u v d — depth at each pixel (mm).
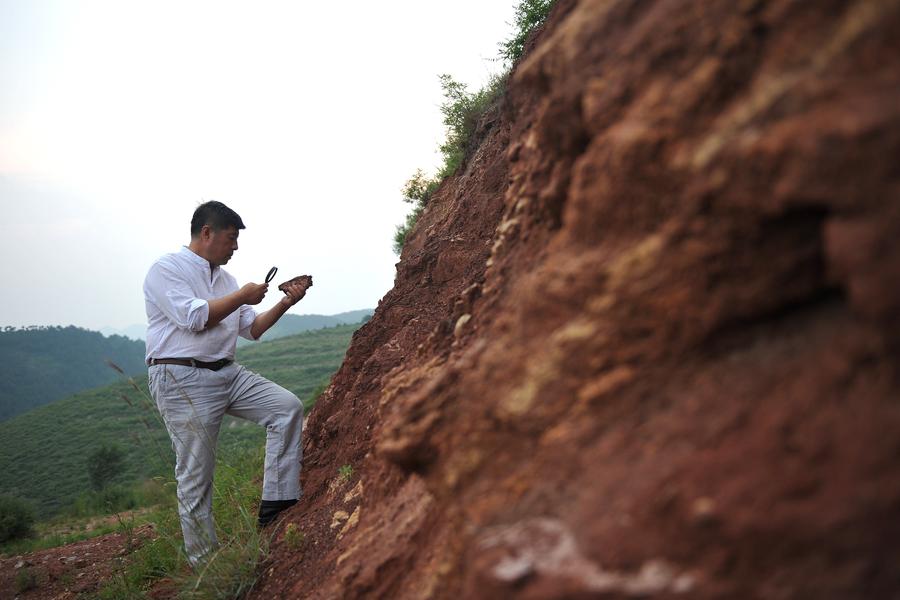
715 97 1369
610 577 1173
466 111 7246
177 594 3777
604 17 1724
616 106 1569
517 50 6418
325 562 3006
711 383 1336
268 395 4227
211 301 3920
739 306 1311
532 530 1366
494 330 1994
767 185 1198
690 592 1103
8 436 57188
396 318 5023
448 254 4930
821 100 1172
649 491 1240
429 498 2211
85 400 66312
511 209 2516
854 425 1087
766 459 1149
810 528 1049
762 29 1347
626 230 1510
